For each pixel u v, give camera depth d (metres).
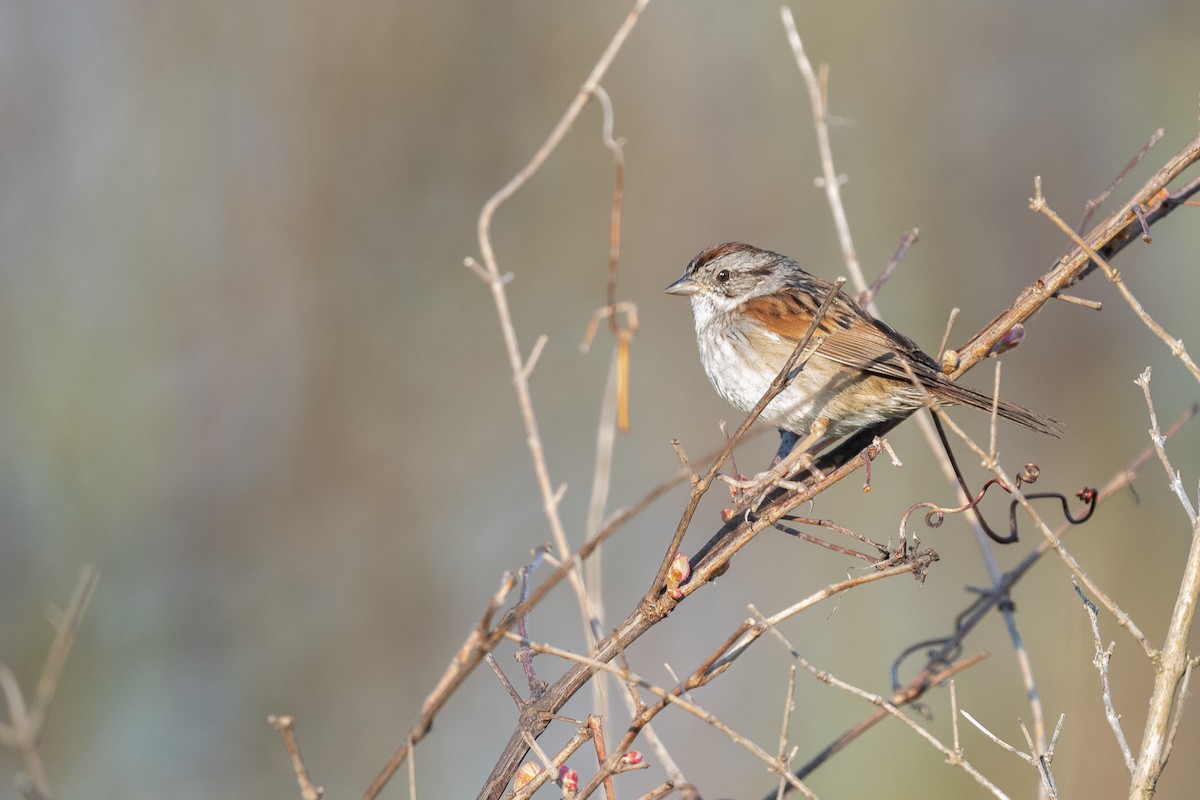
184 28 14.29
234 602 12.97
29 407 12.91
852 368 7.07
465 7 14.92
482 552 13.59
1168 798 10.82
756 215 15.57
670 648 13.25
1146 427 13.94
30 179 13.76
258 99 14.48
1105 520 13.09
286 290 14.34
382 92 14.77
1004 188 15.76
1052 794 4.37
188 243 14.11
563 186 15.19
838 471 4.90
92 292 13.63
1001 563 13.05
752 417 4.36
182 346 13.89
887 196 15.66
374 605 13.20
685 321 15.12
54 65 13.96
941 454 6.28
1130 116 15.68
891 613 13.02
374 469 14.01
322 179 14.55
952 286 15.52
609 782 4.45
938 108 15.85
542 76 15.20
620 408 5.75
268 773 12.08
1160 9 15.69
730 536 4.83
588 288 15.07
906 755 11.79
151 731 11.96
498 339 14.68
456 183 14.99
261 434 13.82
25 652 11.74
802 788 4.14
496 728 12.34
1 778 11.14
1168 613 12.44
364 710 12.58
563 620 13.09
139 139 14.11
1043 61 16.00
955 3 15.98
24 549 12.31
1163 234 14.59
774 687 12.87
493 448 14.36
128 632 12.30
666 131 15.52
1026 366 14.85
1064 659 11.20
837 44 15.71
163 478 13.25
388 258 14.66
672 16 15.56
